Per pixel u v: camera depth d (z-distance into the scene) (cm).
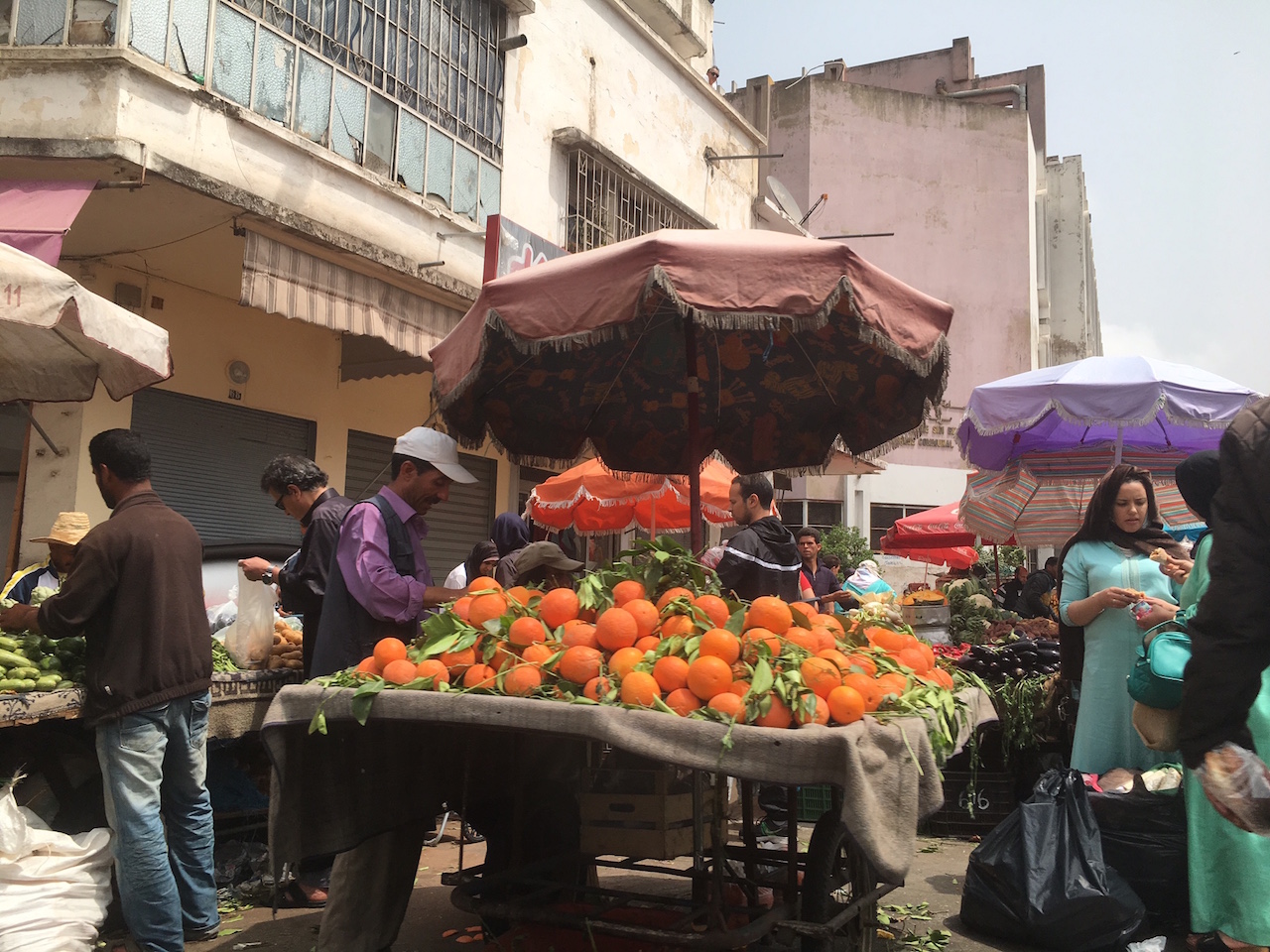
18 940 317
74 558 345
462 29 1054
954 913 440
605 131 1325
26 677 353
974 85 3325
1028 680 588
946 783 617
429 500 401
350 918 340
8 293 381
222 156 759
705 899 321
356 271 877
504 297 343
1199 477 361
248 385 907
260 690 452
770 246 324
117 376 512
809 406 504
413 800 344
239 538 898
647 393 511
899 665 317
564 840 381
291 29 830
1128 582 454
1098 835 402
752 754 243
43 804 374
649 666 278
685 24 1562
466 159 1049
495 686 279
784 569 466
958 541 1525
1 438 771
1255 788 243
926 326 355
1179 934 402
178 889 367
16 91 679
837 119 2872
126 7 689
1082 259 3497
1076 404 626
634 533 1408
